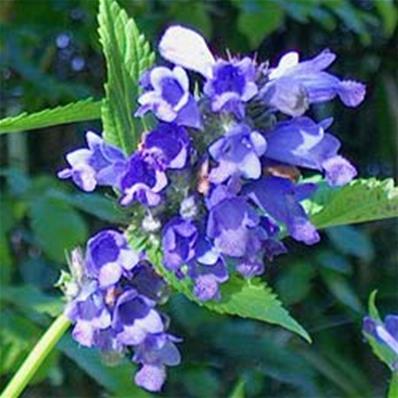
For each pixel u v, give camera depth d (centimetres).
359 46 159
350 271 124
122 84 47
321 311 135
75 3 119
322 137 44
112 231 46
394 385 55
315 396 122
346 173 44
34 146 140
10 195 85
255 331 124
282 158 44
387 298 148
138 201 45
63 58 141
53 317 82
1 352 77
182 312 112
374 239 158
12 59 109
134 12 113
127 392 79
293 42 156
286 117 47
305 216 44
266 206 44
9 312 78
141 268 46
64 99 115
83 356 79
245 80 43
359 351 140
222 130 44
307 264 123
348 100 45
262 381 123
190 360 116
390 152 158
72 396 118
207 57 45
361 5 154
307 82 44
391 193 49
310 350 132
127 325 45
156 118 47
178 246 44
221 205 43
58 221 83
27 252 108
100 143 46
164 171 44
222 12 125
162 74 44
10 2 114
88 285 46
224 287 48
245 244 43
